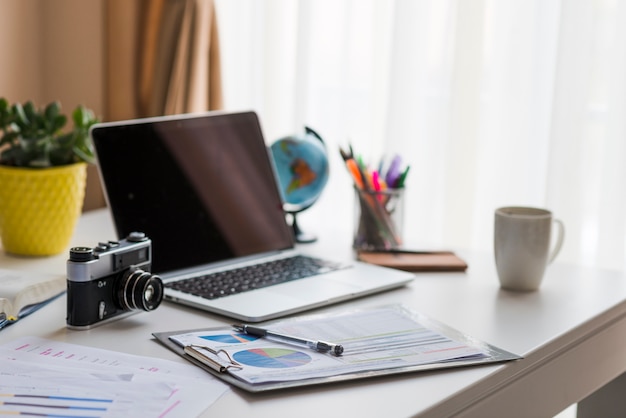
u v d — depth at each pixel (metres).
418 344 1.03
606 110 1.87
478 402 0.95
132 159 1.30
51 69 2.55
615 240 1.85
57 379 0.89
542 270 1.28
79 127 1.41
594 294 1.28
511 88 1.97
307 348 1.01
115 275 1.09
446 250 1.49
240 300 1.16
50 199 1.36
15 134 1.40
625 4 1.81
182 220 1.33
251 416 0.83
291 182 1.53
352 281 1.27
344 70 2.18
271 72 2.28
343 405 0.87
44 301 1.15
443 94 2.05
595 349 1.20
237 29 2.37
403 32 2.01
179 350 0.99
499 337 1.08
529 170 1.98
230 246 1.38
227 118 1.46
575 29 1.83
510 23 1.96
